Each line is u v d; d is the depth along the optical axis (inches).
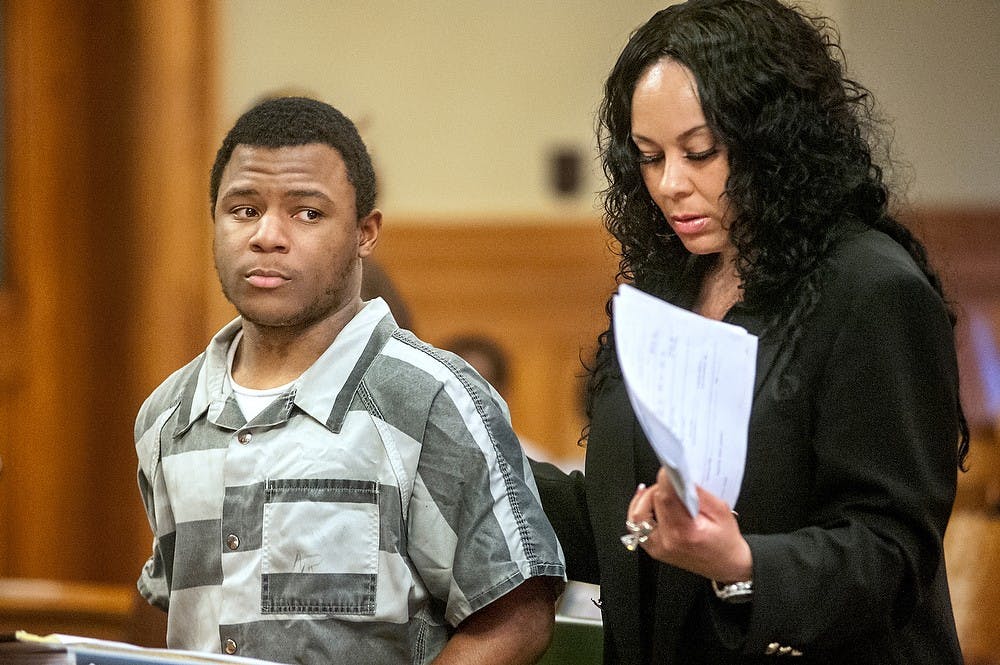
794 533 170.7
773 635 165.8
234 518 182.2
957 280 692.1
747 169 179.2
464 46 709.9
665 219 197.5
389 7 706.2
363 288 266.1
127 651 157.2
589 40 707.4
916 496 169.9
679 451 147.3
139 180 528.1
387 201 715.4
